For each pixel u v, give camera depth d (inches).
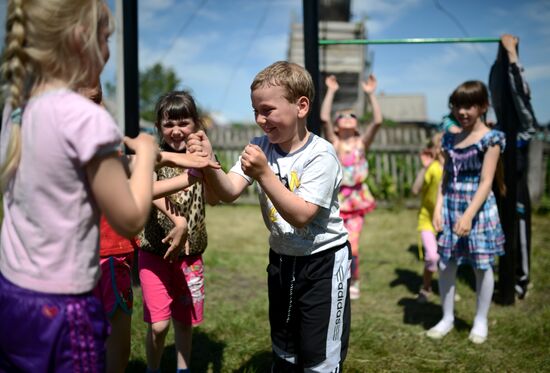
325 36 546.6
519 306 145.8
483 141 115.4
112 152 46.8
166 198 83.8
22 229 48.1
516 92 138.5
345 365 105.3
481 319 120.8
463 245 119.2
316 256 76.3
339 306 77.5
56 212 47.1
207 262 189.6
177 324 92.7
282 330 81.0
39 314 46.9
